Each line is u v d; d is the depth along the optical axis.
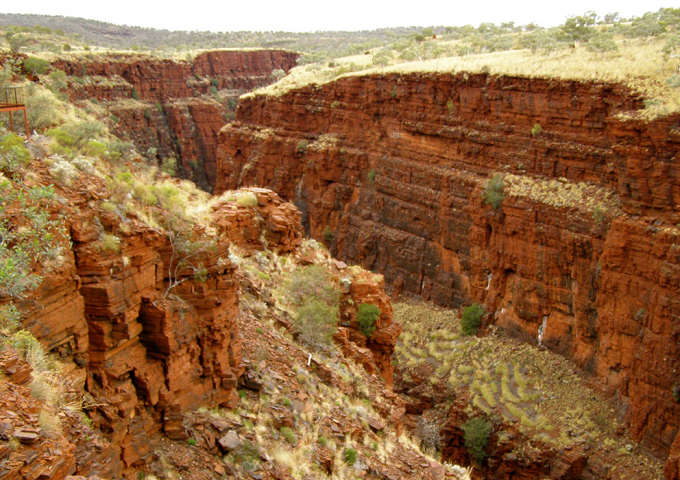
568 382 38.19
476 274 47.53
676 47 44.03
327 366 22.20
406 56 81.19
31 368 9.16
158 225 13.80
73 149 13.90
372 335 28.53
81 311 11.66
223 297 15.25
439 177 51.41
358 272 31.14
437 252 52.28
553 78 41.81
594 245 37.38
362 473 16.50
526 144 44.53
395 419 22.70
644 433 32.81
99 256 11.93
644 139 34.00
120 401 12.20
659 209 33.78
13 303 10.17
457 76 49.41
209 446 13.80
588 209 38.25
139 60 124.81
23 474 7.07
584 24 60.28
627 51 47.34
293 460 14.91
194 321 14.46
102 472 10.83
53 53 110.44
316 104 69.44
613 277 35.12
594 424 34.53
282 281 26.98
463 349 44.41
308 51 184.00
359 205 61.69
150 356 13.54
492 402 37.81
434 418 39.81
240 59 152.62
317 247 32.50
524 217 42.06
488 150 47.53
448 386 40.97
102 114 105.44
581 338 39.00
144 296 13.09
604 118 39.50
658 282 32.47
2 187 10.72
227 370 15.75
